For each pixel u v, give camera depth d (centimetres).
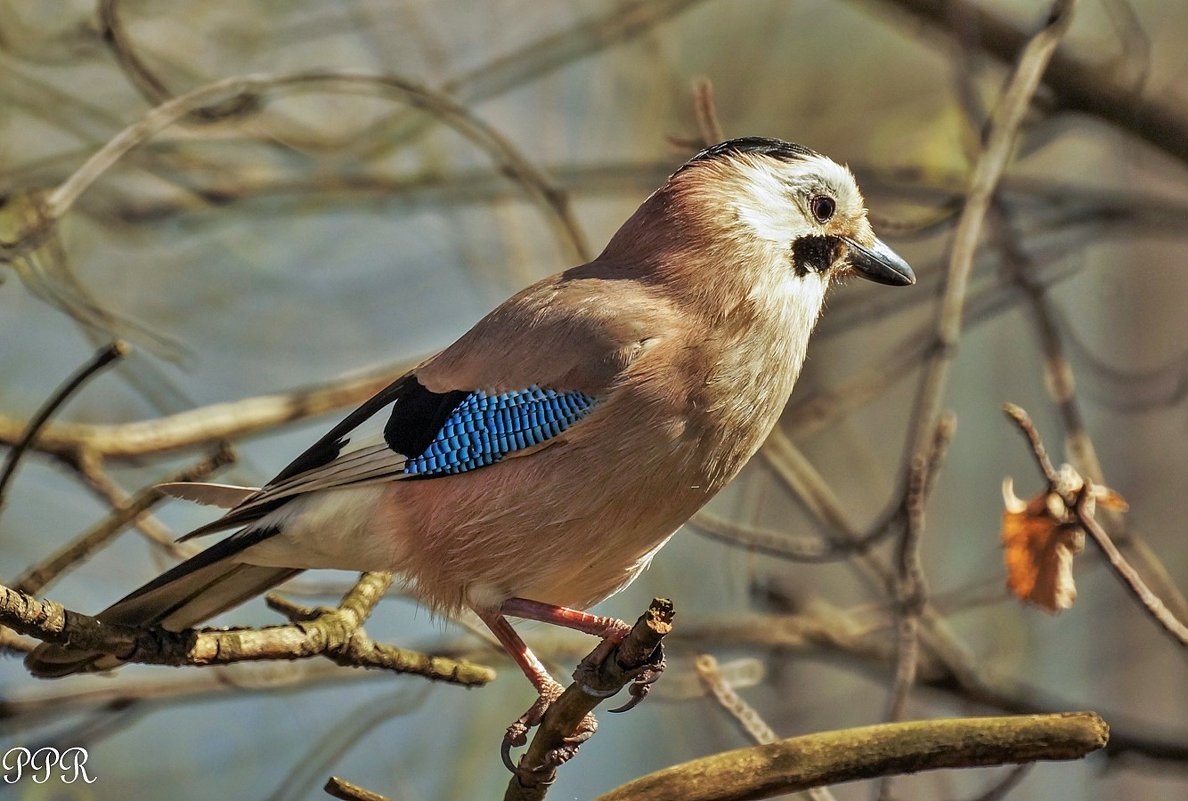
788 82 1466
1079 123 1288
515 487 748
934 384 879
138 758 1235
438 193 1273
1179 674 1361
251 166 1318
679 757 1284
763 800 653
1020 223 1330
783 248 795
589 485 742
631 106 1424
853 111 1456
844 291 1323
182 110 981
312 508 783
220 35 1297
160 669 1075
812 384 1488
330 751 1016
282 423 1027
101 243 1289
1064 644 1383
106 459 975
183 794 1227
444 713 1257
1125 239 1269
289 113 1369
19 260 959
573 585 785
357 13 1319
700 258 777
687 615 1177
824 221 819
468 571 761
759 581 1220
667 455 743
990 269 1272
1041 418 1442
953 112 1259
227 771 1241
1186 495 1391
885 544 1381
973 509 1432
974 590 1282
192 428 993
